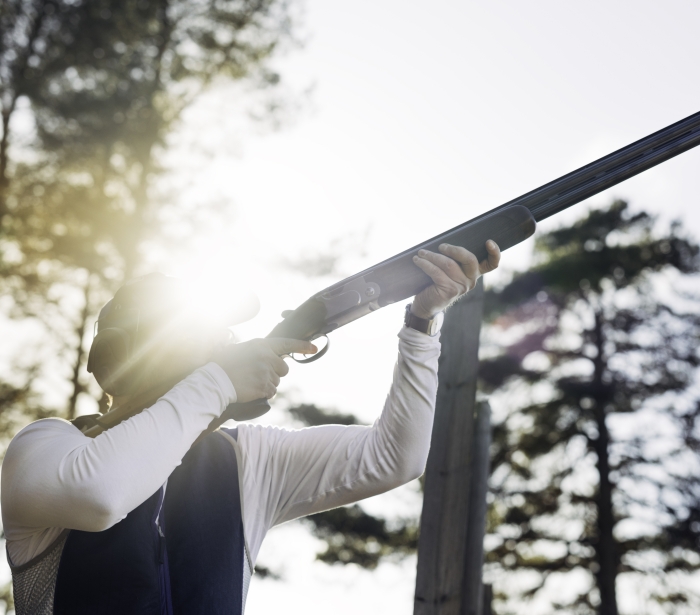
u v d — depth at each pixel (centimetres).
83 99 1377
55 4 1375
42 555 172
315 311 205
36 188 1399
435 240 194
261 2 1471
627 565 1800
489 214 191
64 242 1376
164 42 1459
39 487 161
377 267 200
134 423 166
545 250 2108
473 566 524
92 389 1366
